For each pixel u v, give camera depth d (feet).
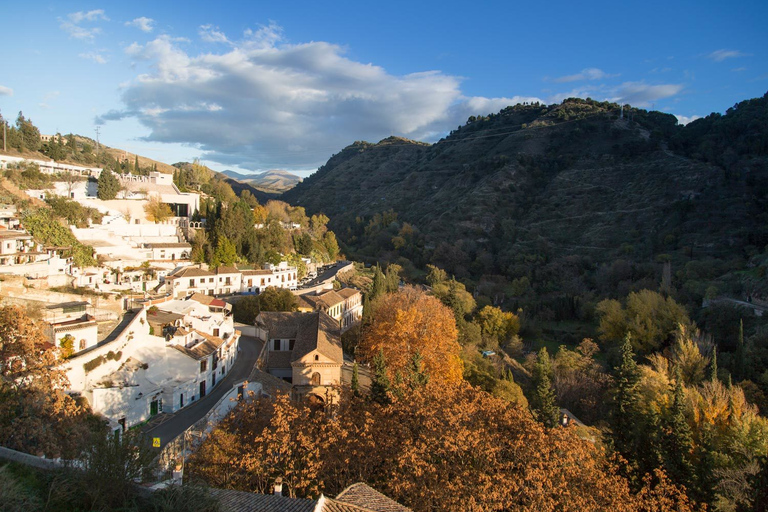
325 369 189.67
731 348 297.94
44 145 447.01
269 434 114.11
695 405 172.55
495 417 136.56
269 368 209.67
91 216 320.09
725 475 131.44
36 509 69.05
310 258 456.45
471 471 111.96
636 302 338.13
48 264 214.48
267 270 340.39
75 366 128.47
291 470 110.52
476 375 244.83
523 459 118.83
